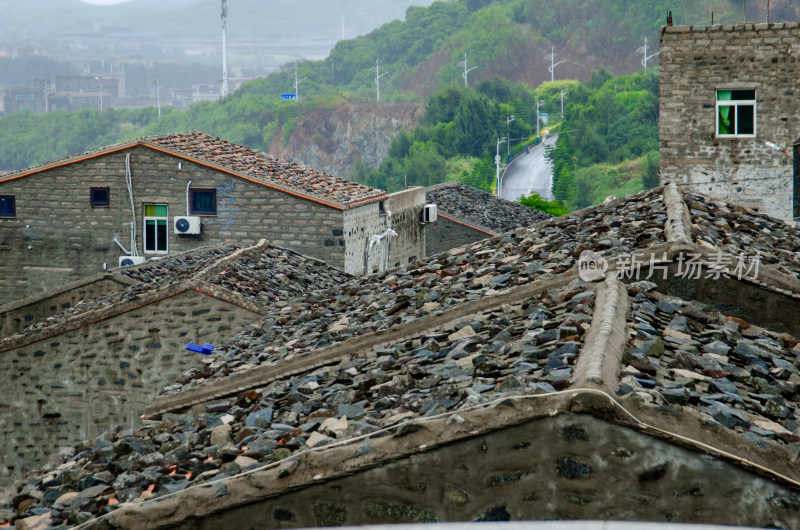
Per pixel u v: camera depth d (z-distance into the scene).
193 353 27.94
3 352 28.61
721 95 45.38
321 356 16.56
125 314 28.20
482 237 71.00
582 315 12.53
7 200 53.22
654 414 9.24
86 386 28.31
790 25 43.97
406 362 13.86
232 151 54.78
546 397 9.34
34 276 53.12
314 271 35.78
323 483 10.04
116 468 13.21
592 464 9.24
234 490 10.27
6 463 28.45
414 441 9.74
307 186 51.25
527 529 6.98
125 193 51.91
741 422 9.79
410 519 9.78
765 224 21.28
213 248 39.84
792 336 15.14
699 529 6.93
